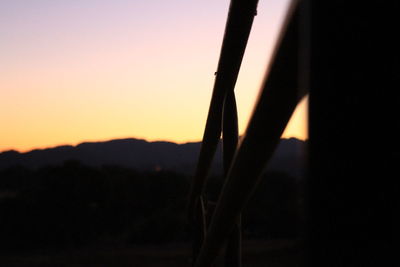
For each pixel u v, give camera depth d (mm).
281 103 1114
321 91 818
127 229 24672
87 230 22938
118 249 20703
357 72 793
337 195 812
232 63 1826
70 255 19344
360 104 796
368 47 785
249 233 19750
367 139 799
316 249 828
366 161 799
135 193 25594
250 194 1406
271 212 20219
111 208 24625
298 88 1065
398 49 776
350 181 804
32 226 21719
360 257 799
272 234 19578
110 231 24266
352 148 806
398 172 785
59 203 22812
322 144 824
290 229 19578
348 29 790
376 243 790
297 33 1000
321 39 810
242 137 1281
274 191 20328
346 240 807
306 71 870
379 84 786
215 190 11086
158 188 25672
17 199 22266
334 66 806
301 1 917
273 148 1219
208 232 1735
